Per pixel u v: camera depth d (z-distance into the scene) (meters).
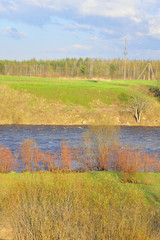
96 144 17.92
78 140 28.11
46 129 36.16
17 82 60.91
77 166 17.02
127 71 149.00
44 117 43.03
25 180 10.55
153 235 5.67
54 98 49.69
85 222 6.00
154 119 44.59
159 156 20.94
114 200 7.86
